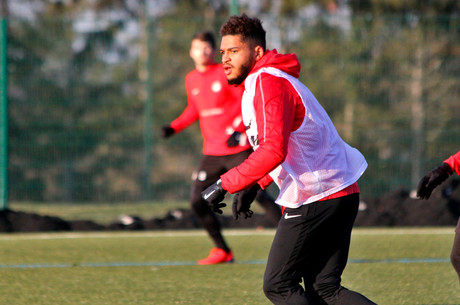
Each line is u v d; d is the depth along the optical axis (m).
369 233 28.56
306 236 10.33
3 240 27.16
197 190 20.50
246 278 18.14
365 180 39.53
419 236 27.44
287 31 39.09
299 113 10.14
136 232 30.00
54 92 39.16
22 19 38.66
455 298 15.41
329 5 67.50
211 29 40.28
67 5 73.31
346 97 39.53
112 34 39.97
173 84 40.25
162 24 40.25
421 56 39.94
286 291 10.37
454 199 33.41
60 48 39.19
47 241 26.80
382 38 39.75
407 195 35.25
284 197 10.50
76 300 15.44
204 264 20.73
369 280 17.73
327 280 10.59
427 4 66.19
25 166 38.88
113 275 18.84
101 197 39.69
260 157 9.63
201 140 40.22
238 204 10.83
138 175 39.88
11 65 38.53
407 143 39.75
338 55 39.47
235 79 10.70
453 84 39.97
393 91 39.81
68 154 39.38
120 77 39.97
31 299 15.56
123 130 39.91
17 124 38.72
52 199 39.22
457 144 39.88
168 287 16.92
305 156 10.23
